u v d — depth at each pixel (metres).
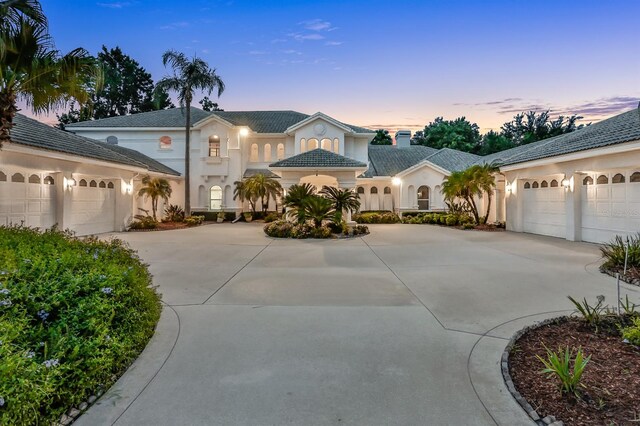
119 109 49.91
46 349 2.78
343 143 26.77
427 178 26.00
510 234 16.41
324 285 7.06
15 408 2.20
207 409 2.85
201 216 24.36
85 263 4.66
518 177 17.34
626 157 11.06
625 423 2.56
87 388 2.92
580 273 7.96
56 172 13.65
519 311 5.32
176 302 5.88
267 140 28.48
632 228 11.28
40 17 7.34
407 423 2.68
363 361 3.70
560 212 14.75
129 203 18.86
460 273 8.10
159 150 27.39
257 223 24.14
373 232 17.62
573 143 13.84
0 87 7.21
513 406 2.87
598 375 3.25
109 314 3.61
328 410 2.84
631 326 4.35
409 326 4.74
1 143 7.66
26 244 5.46
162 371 3.48
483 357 3.78
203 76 23.08
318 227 15.78
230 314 5.25
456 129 50.34
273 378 3.35
